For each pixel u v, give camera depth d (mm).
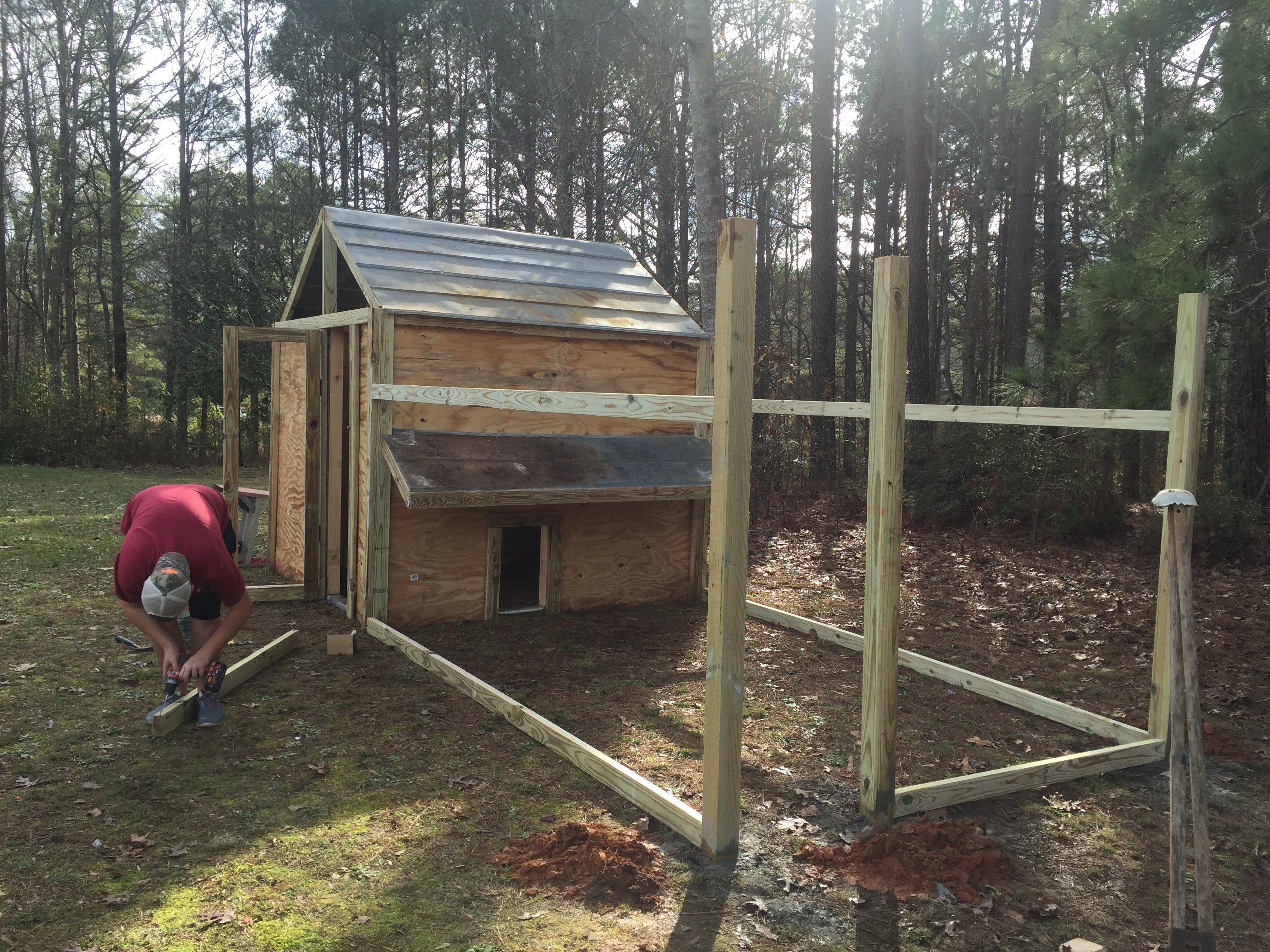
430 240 7469
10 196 27250
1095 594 8336
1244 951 2854
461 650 6055
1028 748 4637
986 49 21047
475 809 3658
